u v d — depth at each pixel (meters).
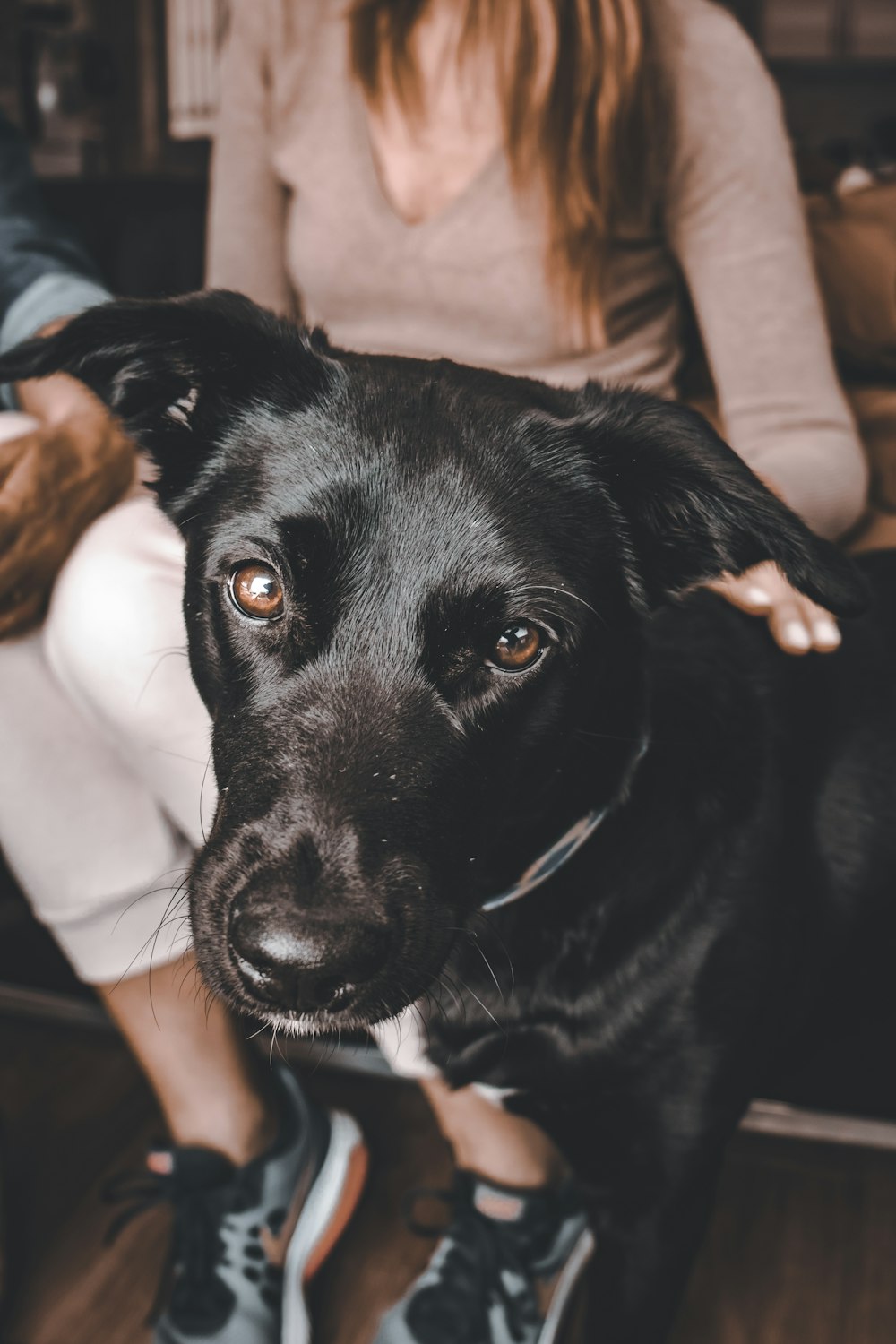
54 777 1.08
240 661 0.86
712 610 1.12
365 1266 1.27
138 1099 1.50
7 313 1.37
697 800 0.99
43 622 1.08
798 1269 1.28
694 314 1.68
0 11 4.60
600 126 1.29
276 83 1.51
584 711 0.92
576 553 0.89
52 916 1.12
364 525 0.83
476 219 1.36
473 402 0.90
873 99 5.71
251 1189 1.16
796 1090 1.33
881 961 1.21
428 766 0.81
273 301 1.60
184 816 1.06
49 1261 1.26
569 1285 1.18
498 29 1.30
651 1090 0.98
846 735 1.14
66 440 1.09
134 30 5.19
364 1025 0.78
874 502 1.56
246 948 0.73
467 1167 1.20
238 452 0.91
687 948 0.97
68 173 4.88
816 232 1.88
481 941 0.98
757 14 5.86
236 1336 1.12
